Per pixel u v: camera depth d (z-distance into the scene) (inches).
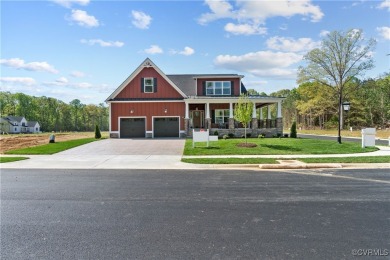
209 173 417.4
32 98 3949.3
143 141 914.7
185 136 1077.1
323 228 193.0
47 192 301.4
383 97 2016.5
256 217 216.8
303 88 2269.9
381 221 206.4
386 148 687.7
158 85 1103.0
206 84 1156.5
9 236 182.9
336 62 1761.8
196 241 173.0
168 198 274.8
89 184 341.7
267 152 616.1
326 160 504.7
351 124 2203.5
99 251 160.2
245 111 738.8
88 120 3858.3
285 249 161.2
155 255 154.9
